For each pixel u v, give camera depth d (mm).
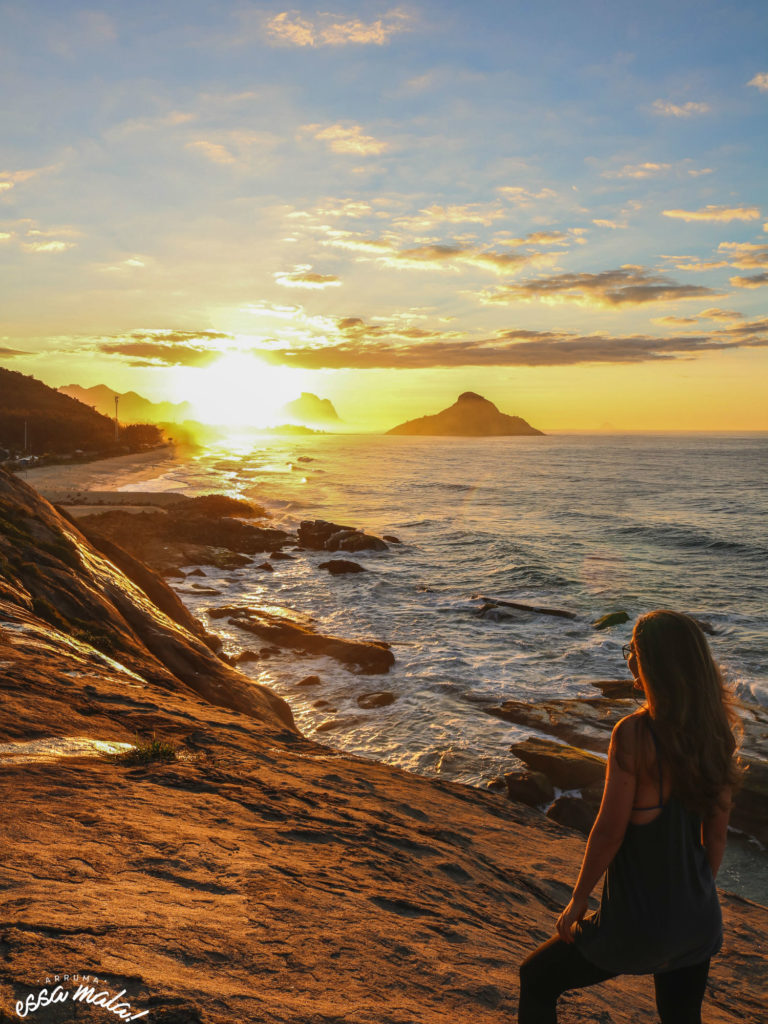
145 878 3580
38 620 13062
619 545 49250
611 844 2102
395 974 3104
